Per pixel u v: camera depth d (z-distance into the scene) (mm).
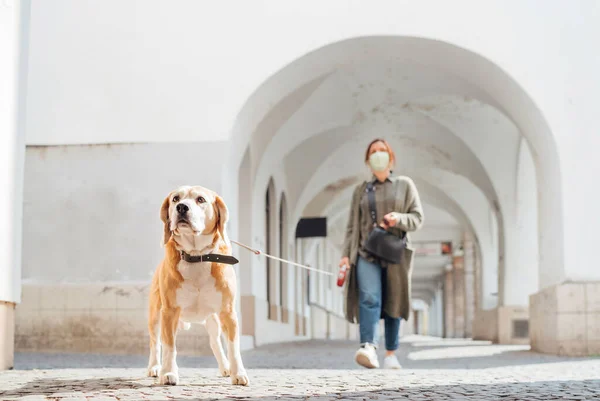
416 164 21688
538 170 11320
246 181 15477
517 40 10422
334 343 19141
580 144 10188
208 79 10539
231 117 10430
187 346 9664
